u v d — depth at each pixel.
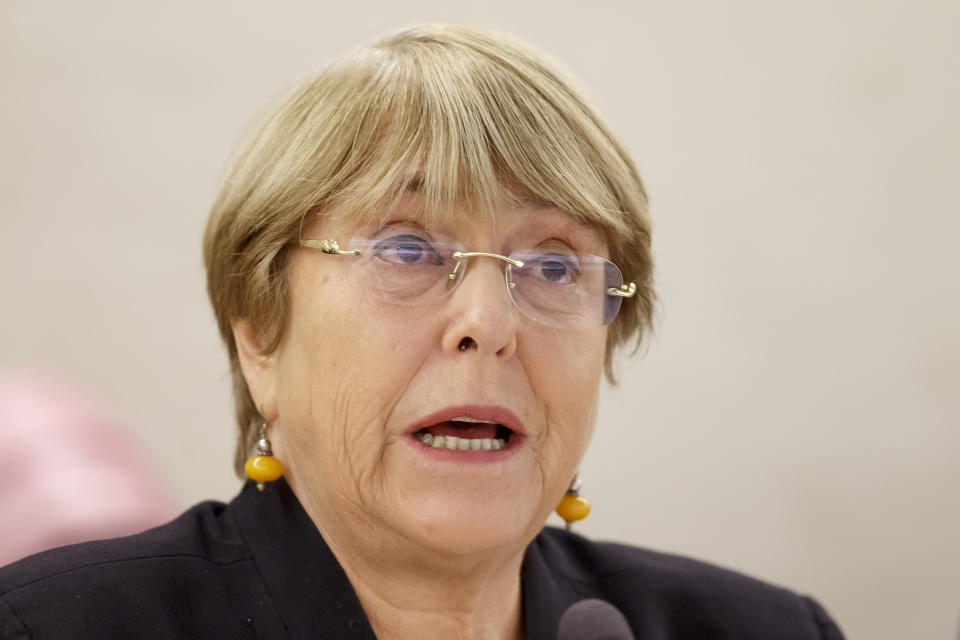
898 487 17.94
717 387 17.94
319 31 17.66
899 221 18.19
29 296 16.45
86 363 16.53
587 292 7.11
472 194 6.61
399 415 6.61
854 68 18.23
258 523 7.33
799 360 18.03
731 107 18.22
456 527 6.49
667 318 17.94
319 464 6.88
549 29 18.12
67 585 6.59
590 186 7.04
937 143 18.20
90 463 10.34
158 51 17.12
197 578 6.95
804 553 17.86
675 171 18.14
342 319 6.61
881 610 17.81
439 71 6.96
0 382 13.57
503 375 6.66
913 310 18.11
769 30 18.30
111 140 16.92
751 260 18.09
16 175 16.58
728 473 17.88
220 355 17.05
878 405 18.00
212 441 16.88
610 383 8.35
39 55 16.69
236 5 17.41
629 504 17.70
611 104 18.12
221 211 7.32
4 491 9.77
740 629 8.72
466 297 6.56
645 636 8.35
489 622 7.38
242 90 17.42
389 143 6.69
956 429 17.92
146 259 16.95
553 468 7.05
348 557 7.12
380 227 6.65
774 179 18.19
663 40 18.30
